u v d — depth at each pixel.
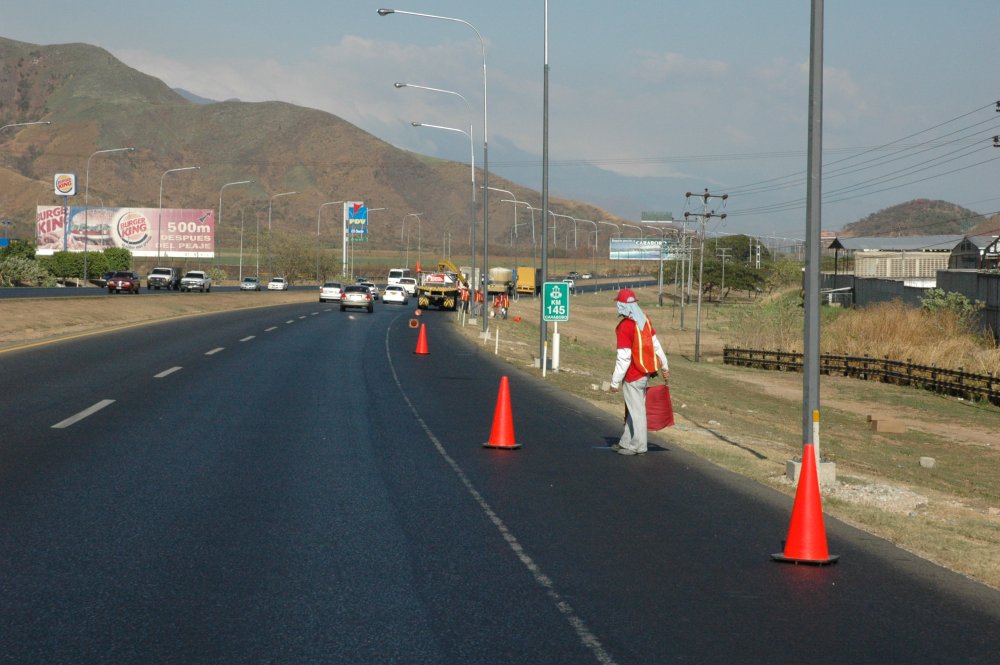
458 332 46.25
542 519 8.99
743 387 39.09
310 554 7.47
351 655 5.38
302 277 162.25
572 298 124.75
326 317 55.34
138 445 12.27
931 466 21.02
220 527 8.23
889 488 11.94
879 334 48.03
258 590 6.52
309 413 16.03
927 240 106.62
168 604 6.18
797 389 39.66
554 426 15.96
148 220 129.75
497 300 64.25
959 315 47.69
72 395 17.11
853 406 34.50
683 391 32.69
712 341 72.50
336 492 9.87
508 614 6.17
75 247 128.50
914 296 58.47
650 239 162.25
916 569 7.68
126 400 16.69
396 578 6.91
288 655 5.35
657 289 166.25
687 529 8.78
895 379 41.44
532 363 31.25
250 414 15.59
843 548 8.36
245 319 49.12
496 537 8.23
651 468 12.09
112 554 7.30
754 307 58.34
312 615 6.04
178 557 7.27
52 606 6.09
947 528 9.88
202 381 20.20
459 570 7.16
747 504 10.04
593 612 6.27
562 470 11.70
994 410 33.66
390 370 25.00
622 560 7.61
